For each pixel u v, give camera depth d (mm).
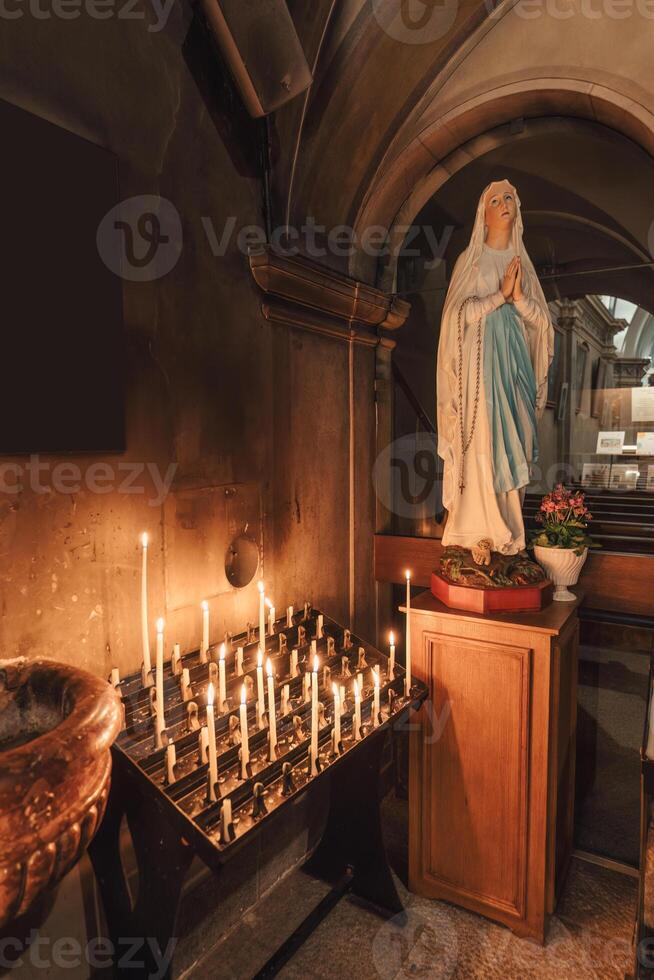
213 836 1306
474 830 2291
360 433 2938
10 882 910
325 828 2492
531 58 2455
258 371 2256
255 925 2225
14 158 1372
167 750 1413
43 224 1443
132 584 1761
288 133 2215
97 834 1538
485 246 2383
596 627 2639
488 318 2299
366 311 2754
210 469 2047
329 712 1910
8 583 1428
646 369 2613
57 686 1225
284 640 2193
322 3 1982
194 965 2037
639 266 2559
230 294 2100
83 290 1550
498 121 2686
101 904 1665
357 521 2930
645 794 1559
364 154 2566
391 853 2643
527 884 2184
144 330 1767
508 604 2248
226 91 2027
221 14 1770
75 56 1521
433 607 2359
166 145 1811
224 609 2125
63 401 1513
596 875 2498
